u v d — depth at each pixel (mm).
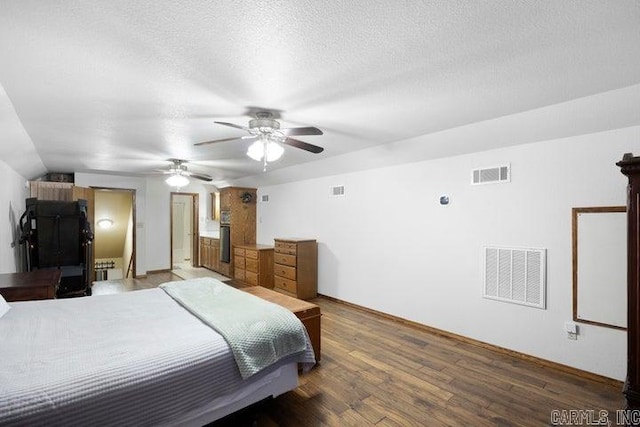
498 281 3123
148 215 7109
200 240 8188
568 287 2705
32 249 4387
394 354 3053
